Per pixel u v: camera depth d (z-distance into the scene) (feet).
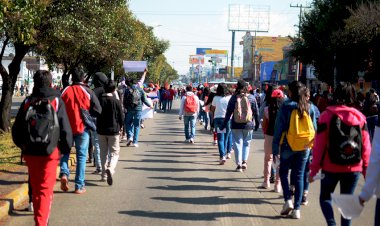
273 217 23.20
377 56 93.97
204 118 74.18
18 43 55.88
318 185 31.71
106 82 29.43
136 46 138.41
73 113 26.25
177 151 47.09
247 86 35.35
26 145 17.85
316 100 62.59
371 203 26.66
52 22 56.65
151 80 243.60
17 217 22.33
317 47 113.80
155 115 113.09
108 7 68.59
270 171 30.14
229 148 42.63
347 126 17.67
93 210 23.97
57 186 29.19
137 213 23.56
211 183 31.30
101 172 31.60
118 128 29.68
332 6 104.27
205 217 23.03
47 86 19.07
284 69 197.88
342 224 17.78
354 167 17.78
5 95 59.72
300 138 22.13
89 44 64.23
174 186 30.17
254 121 36.11
